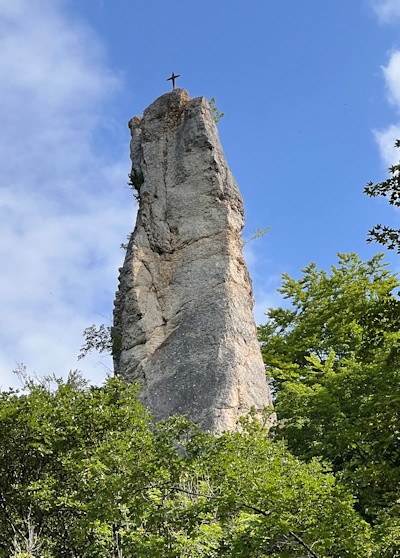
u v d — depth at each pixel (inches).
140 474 616.4
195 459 636.1
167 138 1240.2
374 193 601.0
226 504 545.0
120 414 765.9
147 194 1201.4
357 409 1026.7
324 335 1455.5
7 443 732.7
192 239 1138.7
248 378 1007.6
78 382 935.7
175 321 1077.8
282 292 1569.9
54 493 692.1
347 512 550.9
